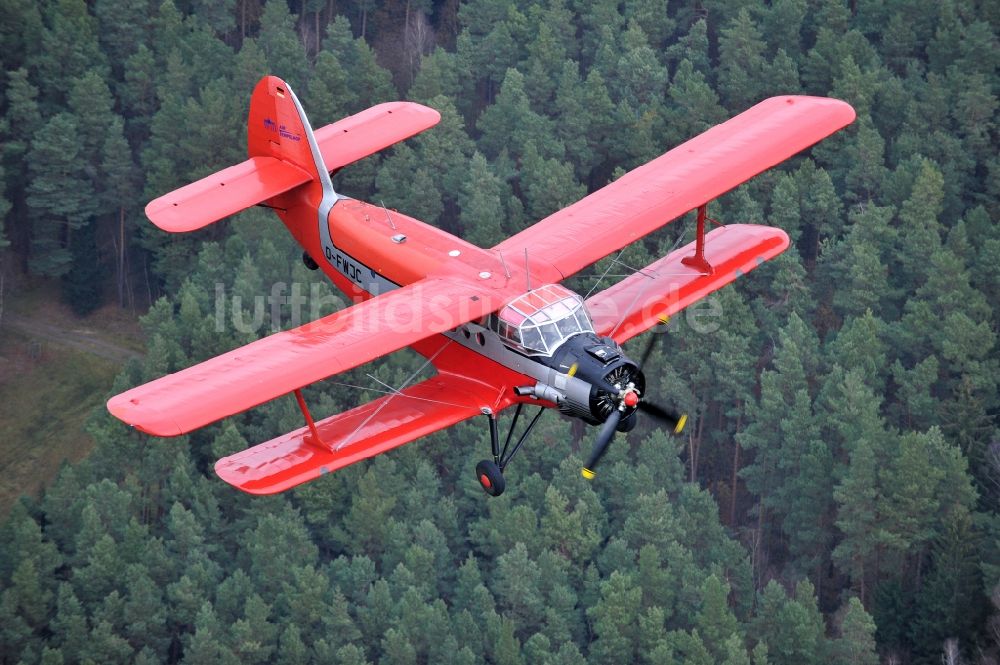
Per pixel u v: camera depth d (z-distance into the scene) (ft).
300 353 246.68
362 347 248.52
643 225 293.84
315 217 321.32
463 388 265.95
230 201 315.17
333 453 252.62
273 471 250.16
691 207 300.40
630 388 242.99
